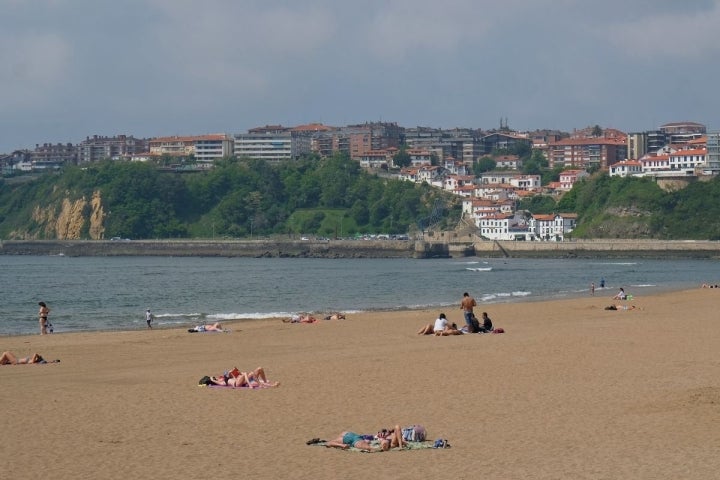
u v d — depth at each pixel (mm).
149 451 43656
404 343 87938
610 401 53969
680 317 112500
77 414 51938
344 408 53438
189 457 42562
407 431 45531
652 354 73812
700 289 184750
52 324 125562
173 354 82750
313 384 61500
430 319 118875
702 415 49500
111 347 89125
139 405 54594
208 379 61625
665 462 40562
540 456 42125
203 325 110688
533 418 49969
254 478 39156
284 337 97375
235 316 134250
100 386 61688
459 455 42562
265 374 66062
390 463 41281
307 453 43219
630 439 44781
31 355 82562
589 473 39219
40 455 42969
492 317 119312
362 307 153500
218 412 52469
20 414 51938
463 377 63406
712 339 84562
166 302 169625
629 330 94875
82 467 40875
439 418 50469
